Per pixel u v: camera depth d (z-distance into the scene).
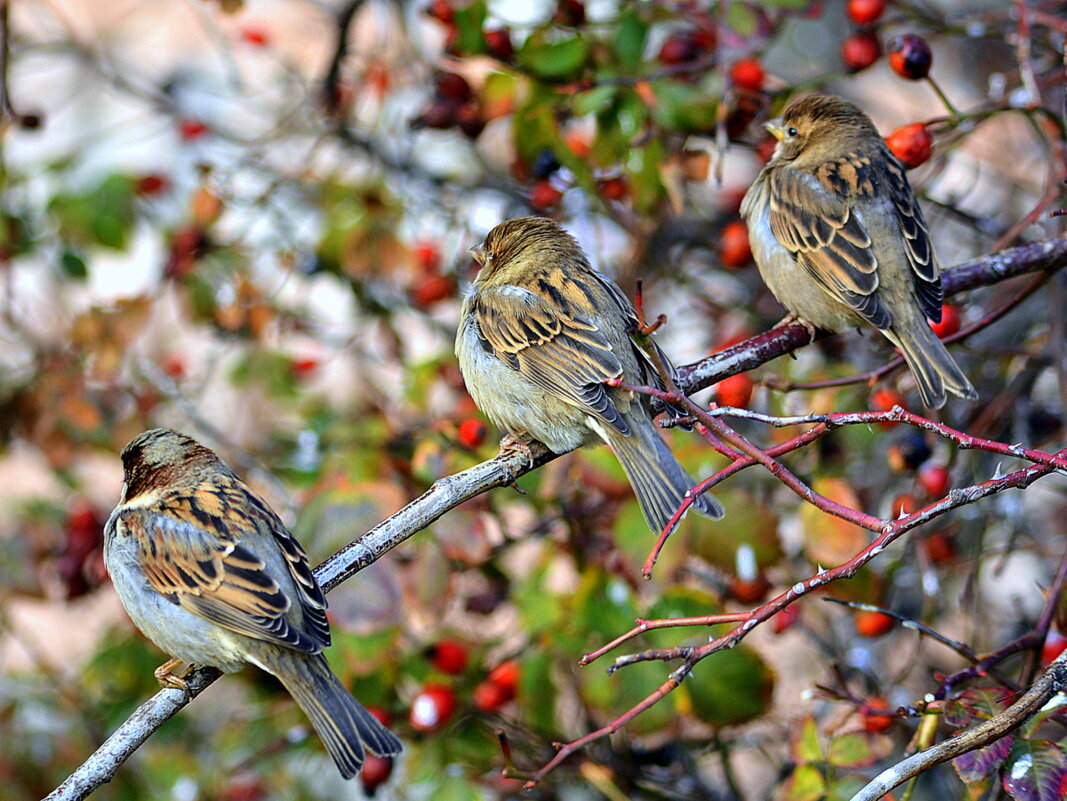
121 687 11.19
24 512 11.77
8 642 15.84
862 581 9.80
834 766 8.82
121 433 12.23
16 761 11.34
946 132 10.95
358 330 13.05
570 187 12.06
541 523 10.72
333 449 10.71
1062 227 10.94
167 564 8.45
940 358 9.95
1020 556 13.92
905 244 10.47
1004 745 6.60
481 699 10.29
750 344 10.16
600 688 9.68
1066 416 11.07
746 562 9.73
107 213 12.54
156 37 17.75
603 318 9.80
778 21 11.23
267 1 16.70
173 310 14.19
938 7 15.28
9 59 13.18
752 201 11.47
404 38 13.32
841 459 10.70
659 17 10.68
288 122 13.75
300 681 8.20
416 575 9.40
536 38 10.57
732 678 9.66
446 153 14.42
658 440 9.29
